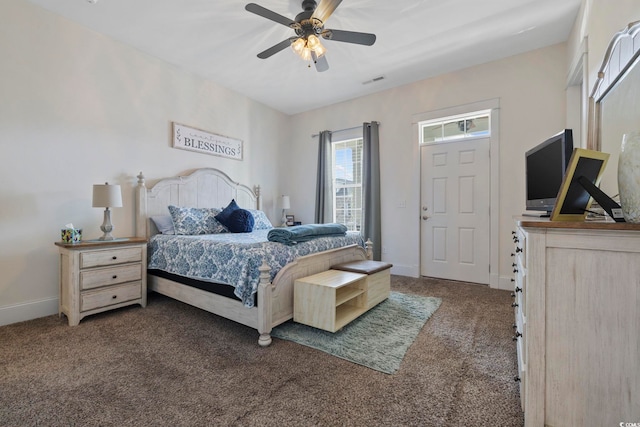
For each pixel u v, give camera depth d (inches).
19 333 91.0
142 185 131.0
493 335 89.7
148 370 70.6
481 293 132.8
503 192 139.6
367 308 103.8
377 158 176.4
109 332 92.4
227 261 92.4
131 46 129.1
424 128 165.9
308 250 104.1
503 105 138.6
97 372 69.6
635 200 40.8
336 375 68.6
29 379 66.6
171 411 56.4
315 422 53.6
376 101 179.5
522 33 118.4
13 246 99.7
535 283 44.2
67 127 111.4
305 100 192.9
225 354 78.4
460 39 122.5
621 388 39.7
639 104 53.9
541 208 82.6
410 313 107.8
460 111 149.6
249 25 113.3
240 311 89.7
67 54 111.0
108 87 122.8
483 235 147.0
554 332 43.3
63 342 85.2
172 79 145.8
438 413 55.8
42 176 105.7
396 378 67.4
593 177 48.4
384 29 114.9
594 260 40.8
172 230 132.9
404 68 148.2
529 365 44.8
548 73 128.3
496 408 57.1
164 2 100.0
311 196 210.2
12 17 98.3
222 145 170.6
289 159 219.1
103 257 105.1
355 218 193.9
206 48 130.7
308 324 90.5
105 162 122.3
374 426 52.6
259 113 195.6
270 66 146.9
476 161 148.6
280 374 69.0
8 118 98.1
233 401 59.3
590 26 88.4
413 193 166.1
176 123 147.0
